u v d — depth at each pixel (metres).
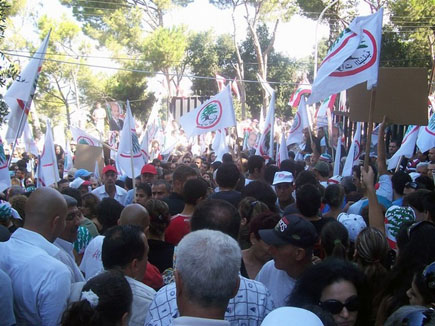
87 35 34.75
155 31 32.94
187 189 4.98
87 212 5.86
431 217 4.34
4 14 6.44
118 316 2.53
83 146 11.45
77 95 35.06
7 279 3.11
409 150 8.74
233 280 2.29
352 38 5.60
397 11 26.19
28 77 7.13
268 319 1.92
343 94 17.61
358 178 8.52
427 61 26.75
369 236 3.39
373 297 3.11
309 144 16.08
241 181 6.69
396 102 5.84
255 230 3.84
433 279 2.58
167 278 3.98
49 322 3.20
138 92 37.47
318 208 4.66
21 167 13.05
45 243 3.46
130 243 3.31
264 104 34.94
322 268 2.69
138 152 9.95
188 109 33.59
